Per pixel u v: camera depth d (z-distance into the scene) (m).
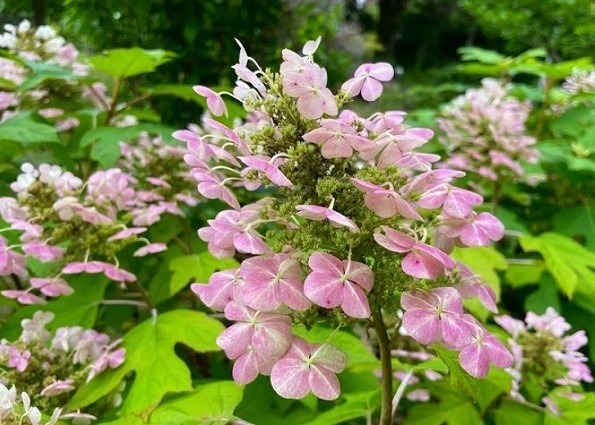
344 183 0.24
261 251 0.24
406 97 1.63
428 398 0.44
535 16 1.41
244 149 0.24
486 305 0.27
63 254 0.39
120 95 0.70
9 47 0.58
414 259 0.22
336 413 0.38
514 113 0.68
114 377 0.36
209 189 0.24
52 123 0.57
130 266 0.46
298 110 0.23
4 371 0.35
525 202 0.77
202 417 0.32
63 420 0.35
